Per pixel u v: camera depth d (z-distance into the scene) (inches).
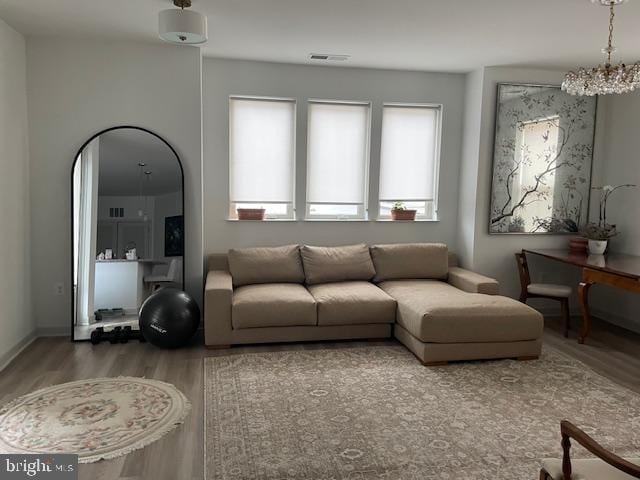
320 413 123.5
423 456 105.2
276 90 200.5
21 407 123.4
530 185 209.9
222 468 99.4
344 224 213.0
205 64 193.8
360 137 212.2
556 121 209.5
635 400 134.3
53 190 172.7
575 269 220.1
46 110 169.6
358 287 186.2
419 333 154.6
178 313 162.1
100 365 151.4
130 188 176.7
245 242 205.3
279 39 166.4
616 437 114.6
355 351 167.9
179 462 101.3
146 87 174.9
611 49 131.9
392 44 170.4
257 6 134.2
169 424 116.0
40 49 167.2
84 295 174.1
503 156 205.8
